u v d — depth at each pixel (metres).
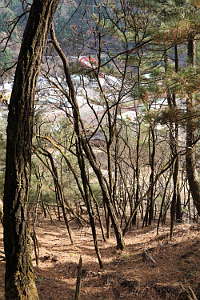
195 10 8.51
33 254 7.49
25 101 3.98
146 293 5.59
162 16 8.72
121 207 11.29
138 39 8.88
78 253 7.90
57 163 10.53
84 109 13.15
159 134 12.30
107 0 8.69
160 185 12.55
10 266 4.19
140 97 8.45
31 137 4.08
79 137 6.77
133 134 13.25
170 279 5.90
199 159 11.21
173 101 8.74
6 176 4.08
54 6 3.95
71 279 6.38
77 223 10.80
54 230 9.82
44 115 11.61
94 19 8.76
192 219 11.34
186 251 7.06
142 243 8.58
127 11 8.95
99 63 8.19
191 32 7.52
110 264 7.11
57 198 10.10
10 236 4.14
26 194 4.12
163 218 10.59
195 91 7.66
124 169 13.59
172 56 11.24
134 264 6.90
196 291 5.21
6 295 4.21
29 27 3.92
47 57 9.12
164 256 7.00
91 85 11.70
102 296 5.72
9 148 4.02
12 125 3.99
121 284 5.93
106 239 9.23
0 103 9.30
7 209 4.10
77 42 8.98
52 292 5.80
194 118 8.05
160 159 12.60
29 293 4.23
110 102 10.60
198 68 7.92
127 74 9.97
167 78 7.88
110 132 8.42
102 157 13.55
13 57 8.77
